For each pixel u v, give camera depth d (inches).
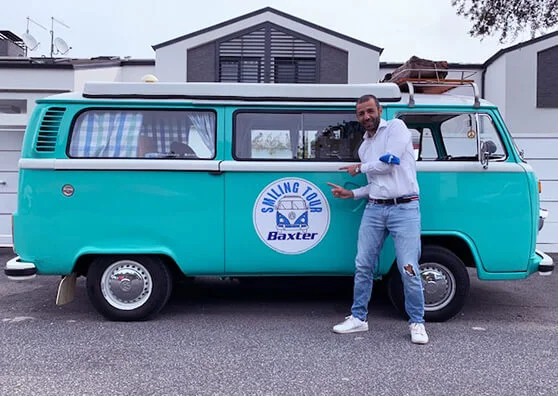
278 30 518.6
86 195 192.7
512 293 252.2
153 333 187.5
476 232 196.5
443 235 196.9
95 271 197.3
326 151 199.8
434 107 200.2
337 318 207.9
